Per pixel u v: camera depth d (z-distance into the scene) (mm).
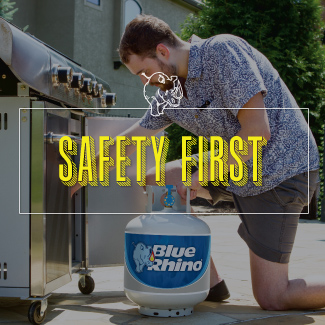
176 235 1997
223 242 4879
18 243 1942
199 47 2041
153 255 1997
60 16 11523
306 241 5125
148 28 1991
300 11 10922
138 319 2021
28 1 11484
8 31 1759
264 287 2201
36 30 11758
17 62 1782
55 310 2184
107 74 12367
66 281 2197
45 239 1943
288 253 2191
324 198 8086
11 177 1947
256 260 2219
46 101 2053
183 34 11203
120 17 12383
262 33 10453
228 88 1979
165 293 1994
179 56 2045
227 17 10719
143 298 2018
